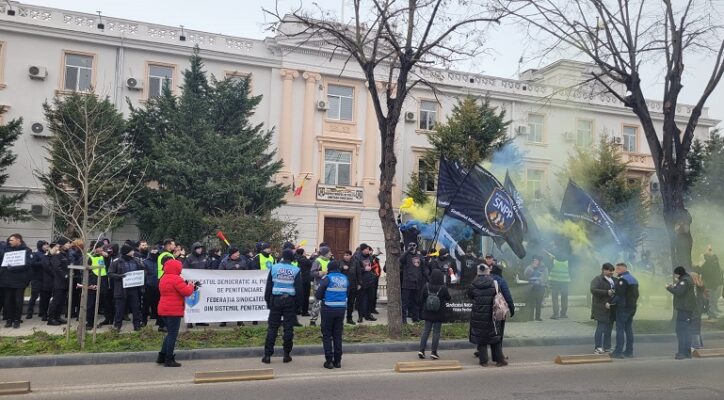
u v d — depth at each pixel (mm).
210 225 20422
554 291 15258
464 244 22250
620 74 15102
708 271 15625
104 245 12398
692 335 11414
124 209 21875
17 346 9578
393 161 11984
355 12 12148
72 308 12703
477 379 8586
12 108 23219
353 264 13047
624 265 10898
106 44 24531
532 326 13797
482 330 9586
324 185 26984
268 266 12914
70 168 17922
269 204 23016
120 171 19422
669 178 14633
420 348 10133
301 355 10203
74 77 24250
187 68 24906
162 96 22984
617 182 26594
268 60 26609
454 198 13367
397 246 11797
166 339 9055
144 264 12094
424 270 13266
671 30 14523
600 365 9898
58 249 12117
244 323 12898
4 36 23266
